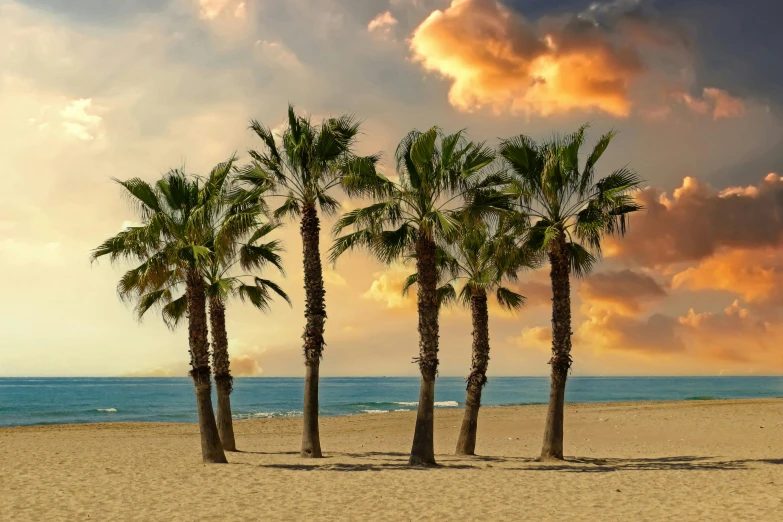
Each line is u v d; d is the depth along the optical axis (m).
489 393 122.31
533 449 23.94
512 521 11.16
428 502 12.80
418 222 18.39
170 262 18.27
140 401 89.06
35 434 31.41
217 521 11.16
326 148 19.59
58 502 12.76
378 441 27.47
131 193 18.31
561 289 19.17
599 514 11.67
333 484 14.90
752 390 132.38
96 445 24.45
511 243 20.03
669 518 11.29
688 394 108.38
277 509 12.15
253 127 20.05
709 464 18.70
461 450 21.47
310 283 19.92
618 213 19.02
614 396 104.00
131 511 11.94
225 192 19.12
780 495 13.37
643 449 23.33
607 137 19.02
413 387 174.50
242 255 21.20
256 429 34.25
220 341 23.41
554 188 19.14
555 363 19.38
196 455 20.95
